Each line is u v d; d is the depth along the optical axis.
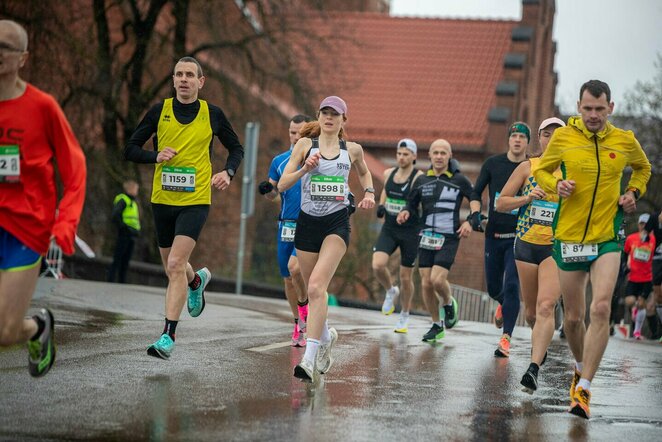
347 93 86.44
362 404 12.41
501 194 15.96
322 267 13.46
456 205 21.84
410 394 13.47
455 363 17.38
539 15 92.06
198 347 16.64
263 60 49.84
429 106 85.06
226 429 10.46
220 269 55.91
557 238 13.10
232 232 58.09
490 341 22.28
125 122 45.69
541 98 98.88
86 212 45.56
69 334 17.08
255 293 45.97
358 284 61.81
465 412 12.38
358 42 53.94
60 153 10.37
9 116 10.18
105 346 15.87
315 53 53.09
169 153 14.38
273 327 20.89
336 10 54.69
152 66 46.94
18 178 10.19
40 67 41.41
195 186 14.75
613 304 32.84
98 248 46.91
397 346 19.59
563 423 12.07
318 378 14.31
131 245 36.06
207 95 48.59
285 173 13.76
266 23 49.38
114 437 9.89
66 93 43.22
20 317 10.30
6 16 40.53
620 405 13.77
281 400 12.31
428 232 21.84
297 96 49.66
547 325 14.57
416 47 91.56
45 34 41.00
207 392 12.52
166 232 15.02
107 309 21.86
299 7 50.97
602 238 12.80
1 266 10.23
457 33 93.00
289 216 17.94
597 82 12.81
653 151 65.25
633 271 34.41
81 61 42.12
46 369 10.73
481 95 85.69
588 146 12.81
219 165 49.44
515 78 86.56
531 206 16.02
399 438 10.52
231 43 48.38
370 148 83.31
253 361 15.44
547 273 15.41
